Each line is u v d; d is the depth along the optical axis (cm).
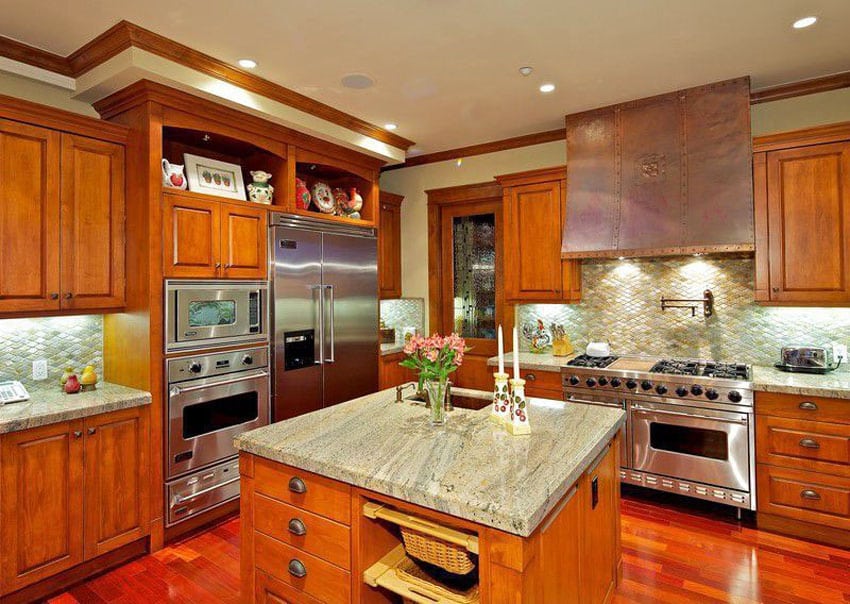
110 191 291
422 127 421
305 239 383
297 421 225
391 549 185
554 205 404
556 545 161
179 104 299
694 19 255
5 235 250
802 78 332
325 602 181
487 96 354
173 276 296
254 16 246
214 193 330
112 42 264
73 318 308
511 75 320
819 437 284
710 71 320
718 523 314
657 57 299
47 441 245
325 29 259
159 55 271
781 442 295
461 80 326
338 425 219
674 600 237
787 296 316
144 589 253
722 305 370
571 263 399
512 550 136
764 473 301
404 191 536
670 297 390
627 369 351
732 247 326
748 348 361
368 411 242
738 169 332
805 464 289
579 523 184
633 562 270
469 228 507
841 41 282
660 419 332
